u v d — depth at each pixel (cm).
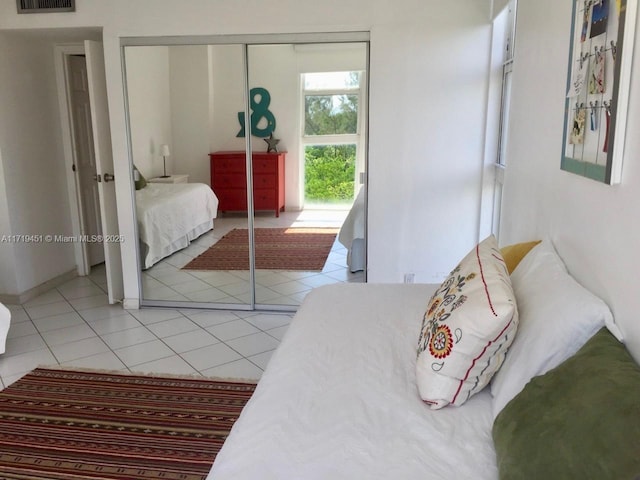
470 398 151
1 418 249
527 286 168
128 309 404
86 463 214
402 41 350
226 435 235
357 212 391
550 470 102
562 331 137
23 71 415
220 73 376
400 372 166
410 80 354
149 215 400
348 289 254
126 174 385
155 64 374
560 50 197
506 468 110
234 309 405
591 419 103
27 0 370
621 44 132
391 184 369
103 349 329
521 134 258
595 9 153
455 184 364
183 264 407
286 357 176
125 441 230
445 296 166
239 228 400
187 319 384
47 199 447
